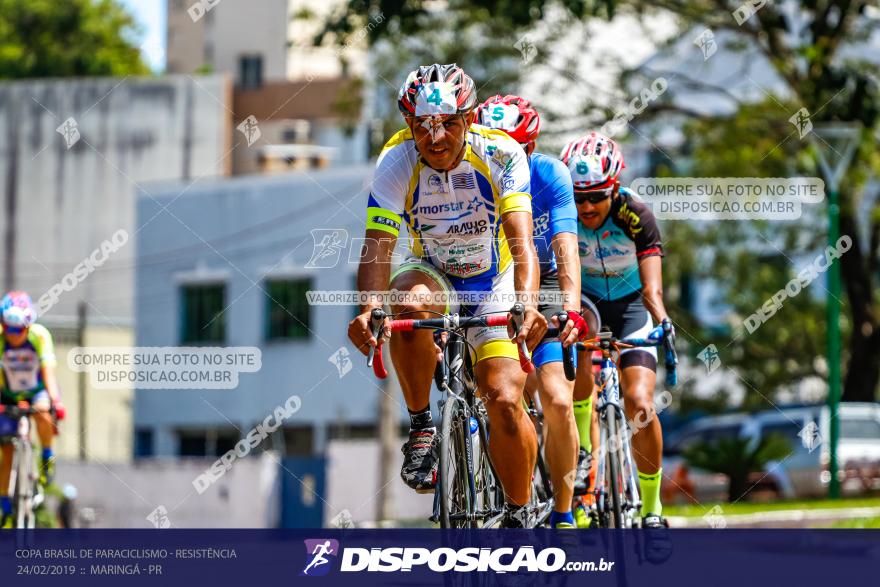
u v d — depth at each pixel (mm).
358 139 90562
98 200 92125
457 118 14164
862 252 57406
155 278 76750
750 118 50656
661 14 52000
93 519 49250
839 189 49562
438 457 13711
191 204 76250
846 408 51812
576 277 15250
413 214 14852
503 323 13523
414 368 14172
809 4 50000
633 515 17281
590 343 17188
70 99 92875
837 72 48531
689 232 57625
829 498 41500
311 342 72938
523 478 14531
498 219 14969
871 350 57688
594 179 17844
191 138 91438
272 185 73875
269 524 60344
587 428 18109
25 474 22719
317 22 49281
